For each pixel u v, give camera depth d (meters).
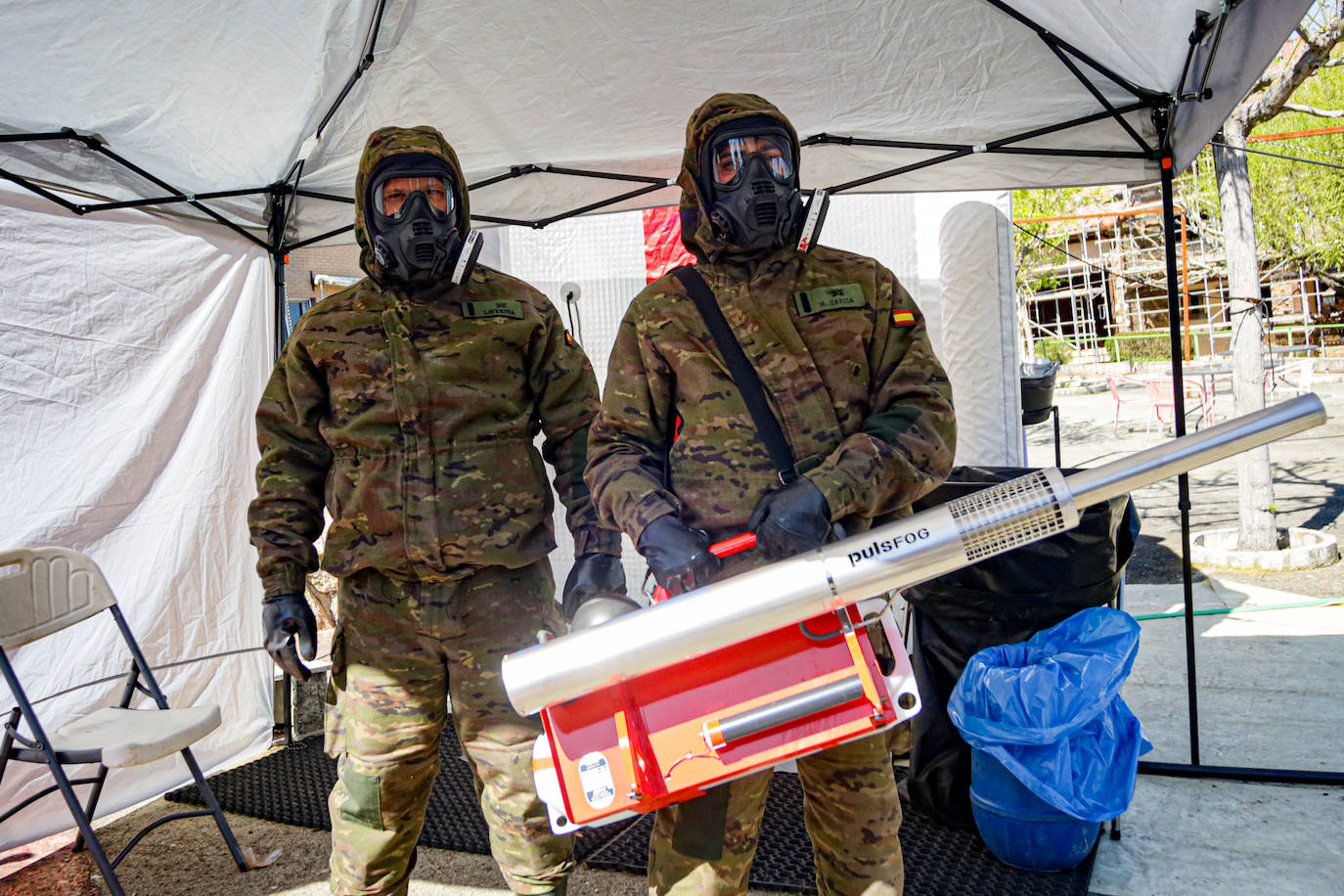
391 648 2.36
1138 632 2.90
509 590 2.42
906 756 3.83
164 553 4.01
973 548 1.52
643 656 1.54
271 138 3.50
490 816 2.36
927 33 3.07
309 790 3.95
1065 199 22.34
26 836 3.57
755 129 1.88
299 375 2.51
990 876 2.87
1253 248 6.64
